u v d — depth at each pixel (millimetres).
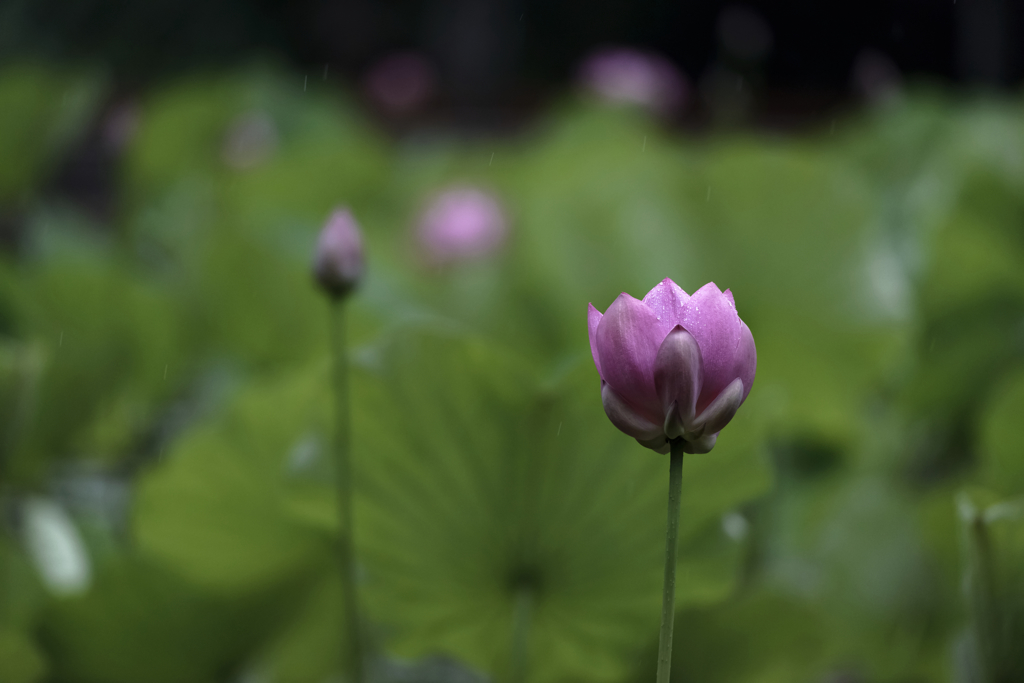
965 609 3160
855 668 3449
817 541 3496
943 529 3359
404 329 3211
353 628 3230
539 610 3223
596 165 3840
